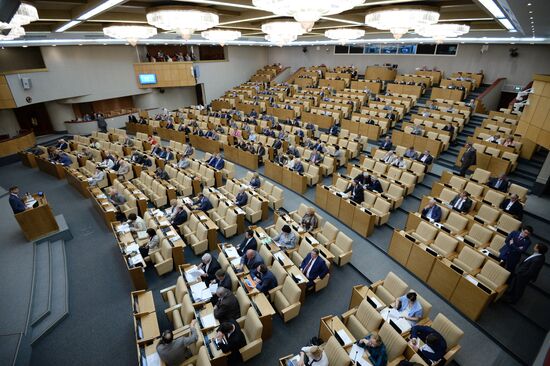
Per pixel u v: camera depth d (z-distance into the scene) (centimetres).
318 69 3016
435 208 958
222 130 1973
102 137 2005
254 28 1479
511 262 734
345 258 866
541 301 747
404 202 1176
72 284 860
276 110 2288
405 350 561
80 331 721
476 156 1289
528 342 652
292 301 704
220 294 640
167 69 2519
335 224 1081
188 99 2927
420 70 2447
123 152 1722
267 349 667
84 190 1329
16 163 1806
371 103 2123
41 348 681
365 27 1602
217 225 1064
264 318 655
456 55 2350
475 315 692
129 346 686
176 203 1052
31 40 1567
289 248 883
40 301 775
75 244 1031
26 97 1817
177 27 818
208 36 1453
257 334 611
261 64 3431
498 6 733
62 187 1459
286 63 3394
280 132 1773
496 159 1266
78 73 2059
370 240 986
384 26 887
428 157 1335
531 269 680
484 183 1120
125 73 2323
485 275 738
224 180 1435
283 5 585
